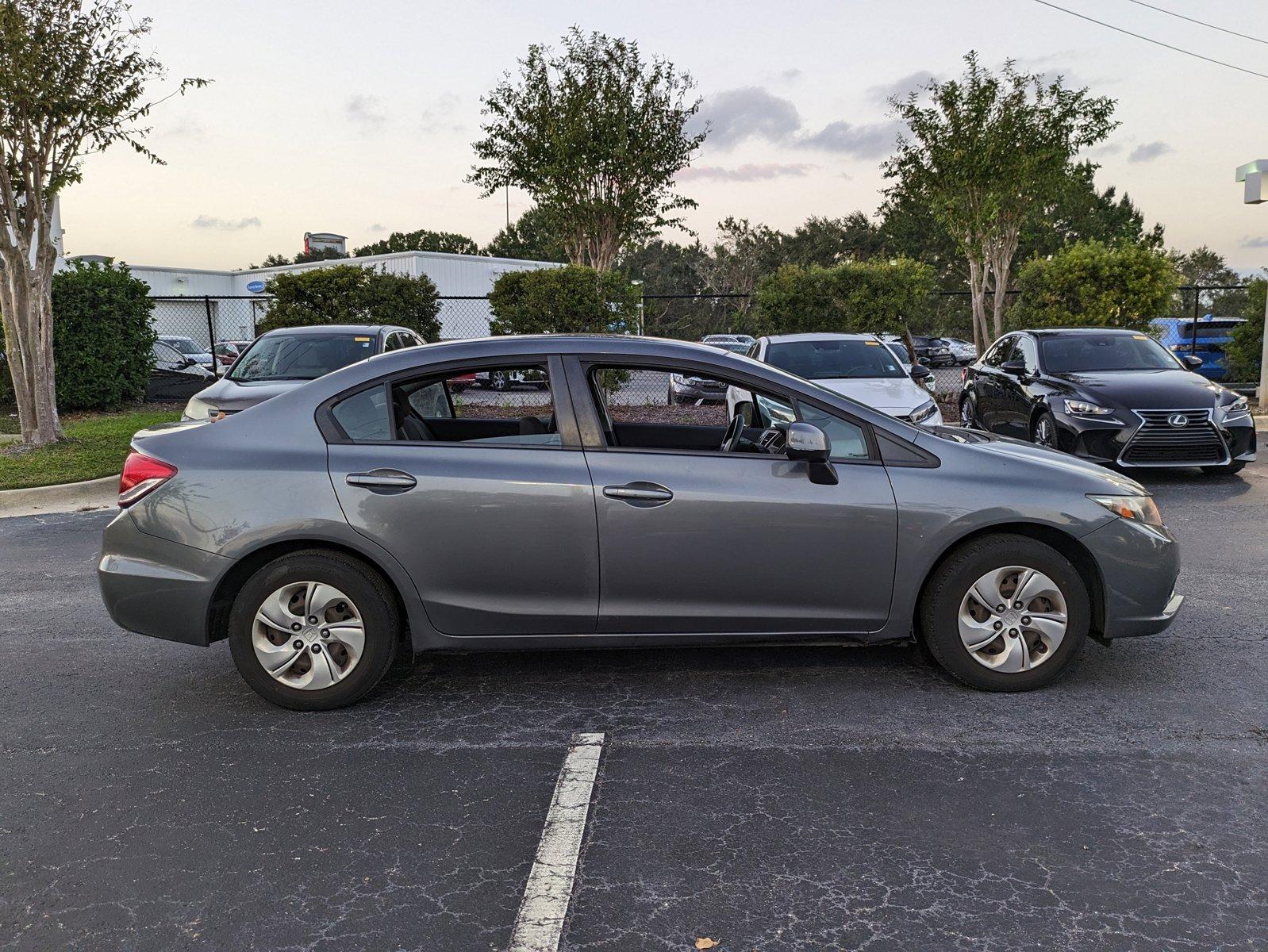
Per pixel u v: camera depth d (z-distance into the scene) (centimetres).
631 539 414
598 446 422
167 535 416
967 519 418
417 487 412
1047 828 319
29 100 1109
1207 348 2255
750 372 435
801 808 335
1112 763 365
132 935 268
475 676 471
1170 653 488
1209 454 951
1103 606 430
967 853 304
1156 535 430
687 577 418
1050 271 1725
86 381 1673
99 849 316
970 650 430
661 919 272
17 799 352
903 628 429
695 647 431
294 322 1842
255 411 434
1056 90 1625
